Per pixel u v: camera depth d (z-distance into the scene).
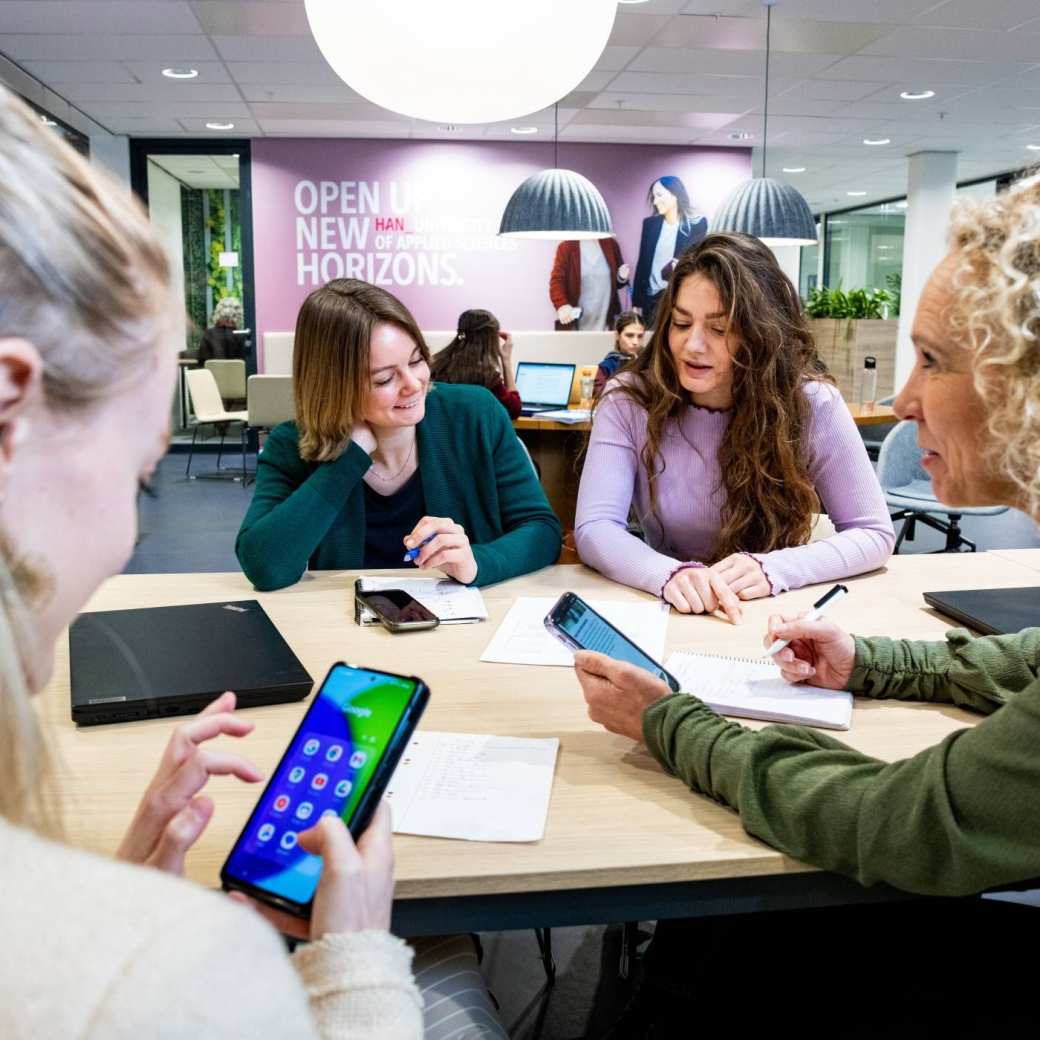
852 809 0.82
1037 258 0.68
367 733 0.72
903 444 4.33
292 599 1.60
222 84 6.88
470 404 1.97
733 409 1.88
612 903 0.86
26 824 0.42
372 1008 0.51
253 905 0.68
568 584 1.71
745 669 1.26
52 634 0.45
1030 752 0.71
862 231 14.63
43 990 0.30
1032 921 1.04
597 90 7.14
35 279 0.40
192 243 9.45
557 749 1.05
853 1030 0.92
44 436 0.42
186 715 1.13
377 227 8.84
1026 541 5.52
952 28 5.79
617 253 9.12
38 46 5.98
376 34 1.25
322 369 1.72
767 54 6.27
